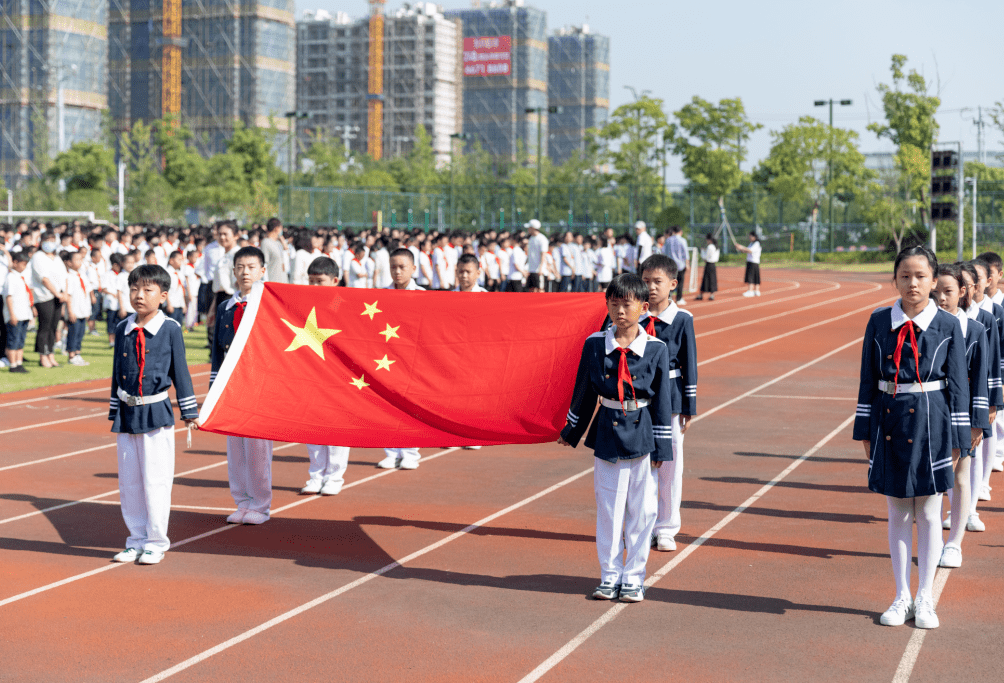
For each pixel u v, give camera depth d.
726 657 5.45
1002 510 8.51
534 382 8.26
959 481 6.93
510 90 185.25
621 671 5.28
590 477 9.77
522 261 24.86
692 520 8.23
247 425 7.80
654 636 5.77
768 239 65.25
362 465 10.35
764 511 8.51
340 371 8.16
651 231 65.19
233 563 7.15
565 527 8.05
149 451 7.11
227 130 151.00
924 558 5.93
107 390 14.80
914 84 58.47
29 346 20.02
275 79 152.25
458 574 6.89
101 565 7.12
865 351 6.06
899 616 5.93
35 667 5.34
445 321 8.28
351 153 94.69
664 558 7.26
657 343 6.28
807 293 36.59
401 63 178.25
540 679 5.18
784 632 5.82
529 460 10.55
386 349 8.21
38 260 16.73
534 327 8.31
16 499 8.91
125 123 155.75
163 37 150.00
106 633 5.83
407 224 66.06
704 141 66.38
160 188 71.19
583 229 66.31
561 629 5.88
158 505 7.15
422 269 21.59
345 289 8.23
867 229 63.84
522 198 69.75
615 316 6.25
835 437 11.62
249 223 70.69
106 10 137.12
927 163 56.50
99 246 19.41
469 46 183.62
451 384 8.22
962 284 7.08
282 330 8.14
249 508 8.21
